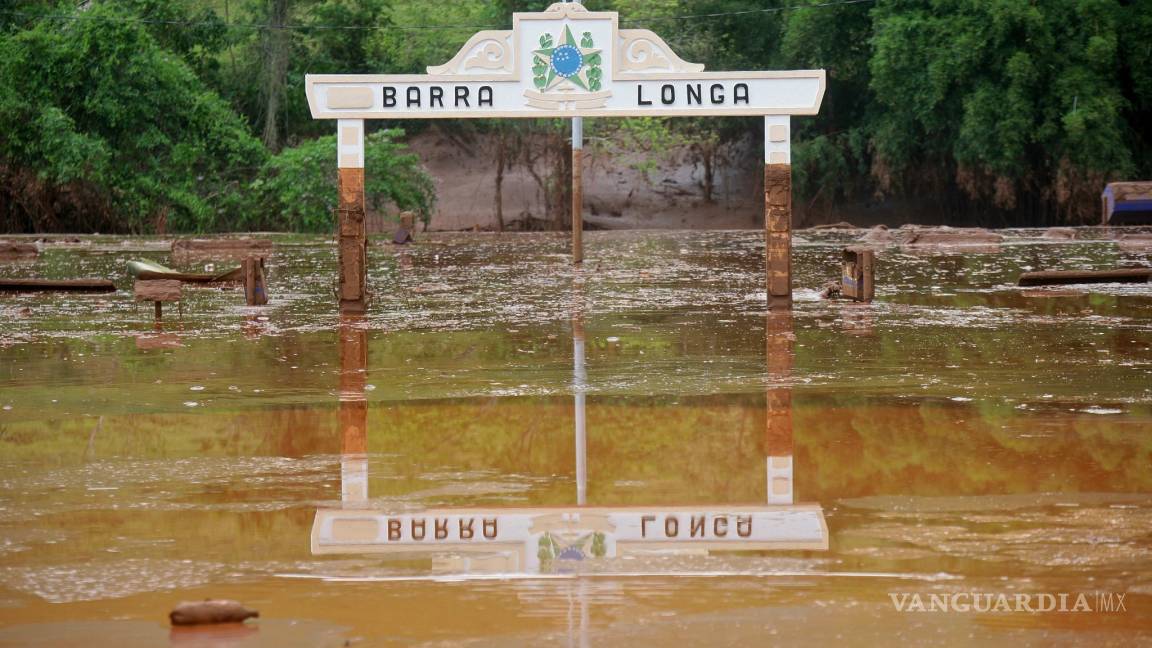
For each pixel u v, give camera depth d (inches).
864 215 2049.7
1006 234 1461.6
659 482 300.4
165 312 683.4
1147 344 521.7
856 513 270.7
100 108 1734.7
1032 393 408.8
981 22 1731.1
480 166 2155.5
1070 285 797.2
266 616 208.4
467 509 276.1
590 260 1103.0
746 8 1995.6
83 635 200.1
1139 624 202.2
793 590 220.4
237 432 360.2
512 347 531.8
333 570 233.9
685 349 519.8
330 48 2129.7
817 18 1895.9
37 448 339.6
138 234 1804.9
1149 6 1765.5
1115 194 1492.4
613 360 491.8
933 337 549.6
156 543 251.4
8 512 275.1
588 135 1972.2
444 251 1266.0
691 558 240.7
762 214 2016.5
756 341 542.3
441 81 630.5
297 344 546.3
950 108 1803.6
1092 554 238.8
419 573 232.1
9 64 1721.2
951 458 320.2
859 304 694.5
